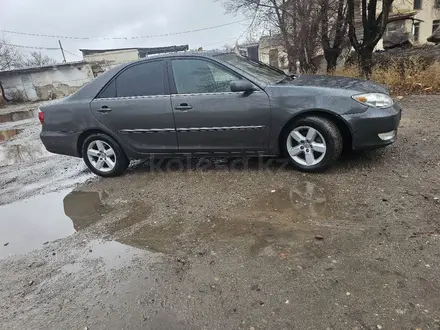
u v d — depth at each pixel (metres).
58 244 3.25
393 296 2.07
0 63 39.97
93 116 4.65
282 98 3.82
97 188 4.60
